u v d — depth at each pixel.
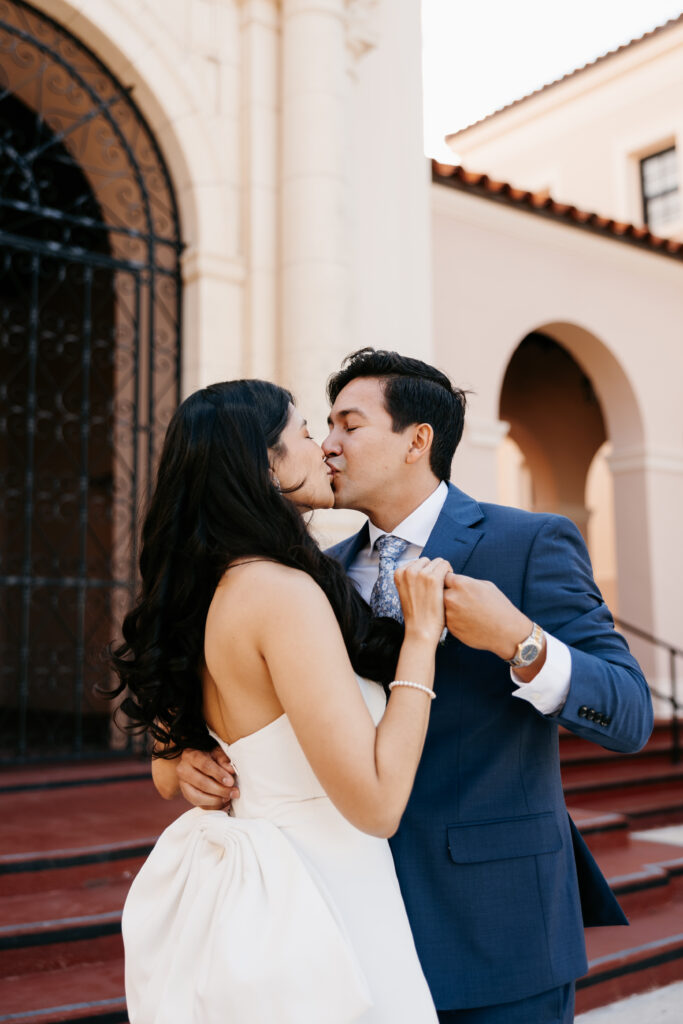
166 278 6.27
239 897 1.38
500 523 1.73
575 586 1.65
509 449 16.98
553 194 15.21
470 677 1.63
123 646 1.60
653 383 9.76
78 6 5.66
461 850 1.54
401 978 1.36
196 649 1.50
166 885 1.56
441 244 8.21
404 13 7.28
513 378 12.23
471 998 1.49
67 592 9.25
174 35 6.05
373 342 6.71
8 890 3.59
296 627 1.35
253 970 1.30
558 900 1.60
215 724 1.54
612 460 9.85
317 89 6.09
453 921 1.52
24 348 9.98
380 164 6.95
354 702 1.32
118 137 5.93
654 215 13.92
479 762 1.60
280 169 6.23
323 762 1.29
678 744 7.46
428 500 1.81
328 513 5.74
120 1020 2.78
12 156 5.71
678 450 9.87
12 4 5.59
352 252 6.31
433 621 1.43
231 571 1.45
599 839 5.07
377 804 1.28
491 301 8.48
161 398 6.23
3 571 10.09
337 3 6.20
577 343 9.58
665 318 9.95
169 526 1.53
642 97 13.88
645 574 9.54
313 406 5.85
